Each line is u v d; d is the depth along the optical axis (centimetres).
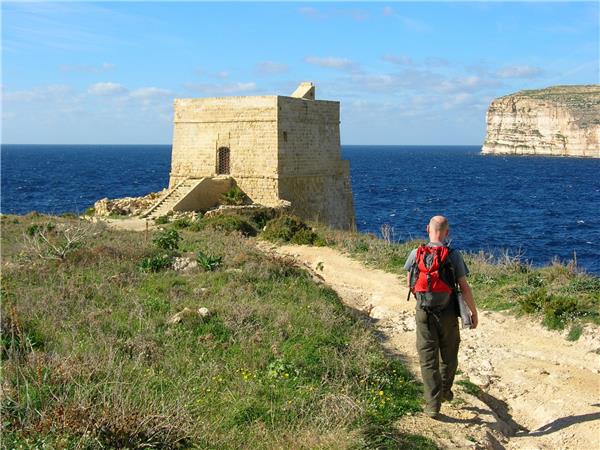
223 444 754
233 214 3753
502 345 1320
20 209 7694
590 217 7338
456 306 889
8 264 1962
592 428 877
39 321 1238
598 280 1706
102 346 1066
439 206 8488
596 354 1202
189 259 2061
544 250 4962
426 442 794
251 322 1288
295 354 1103
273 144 4156
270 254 2362
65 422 736
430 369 883
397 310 1684
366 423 827
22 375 852
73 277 1714
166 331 1204
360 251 2616
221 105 4388
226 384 950
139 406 798
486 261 2173
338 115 4800
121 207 4284
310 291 1688
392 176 15638
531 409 997
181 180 4572
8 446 691
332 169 4753
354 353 1147
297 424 817
